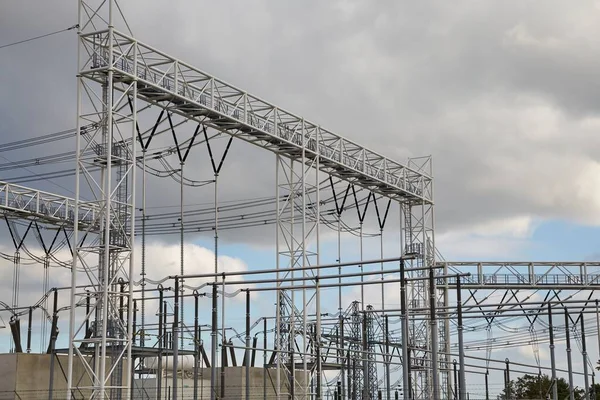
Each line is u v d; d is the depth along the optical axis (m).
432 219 71.44
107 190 42.81
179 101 48.06
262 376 64.25
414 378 66.81
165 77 47.53
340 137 59.88
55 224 61.00
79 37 44.81
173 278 48.31
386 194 68.06
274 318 62.69
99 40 44.75
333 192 64.44
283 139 54.22
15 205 57.28
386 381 62.81
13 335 56.47
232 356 68.56
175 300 47.56
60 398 49.34
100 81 45.16
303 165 55.69
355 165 61.78
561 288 69.94
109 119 43.25
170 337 58.84
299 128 56.59
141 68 46.41
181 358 60.22
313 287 49.94
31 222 60.91
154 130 51.91
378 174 64.75
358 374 66.38
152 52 46.31
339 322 67.19
